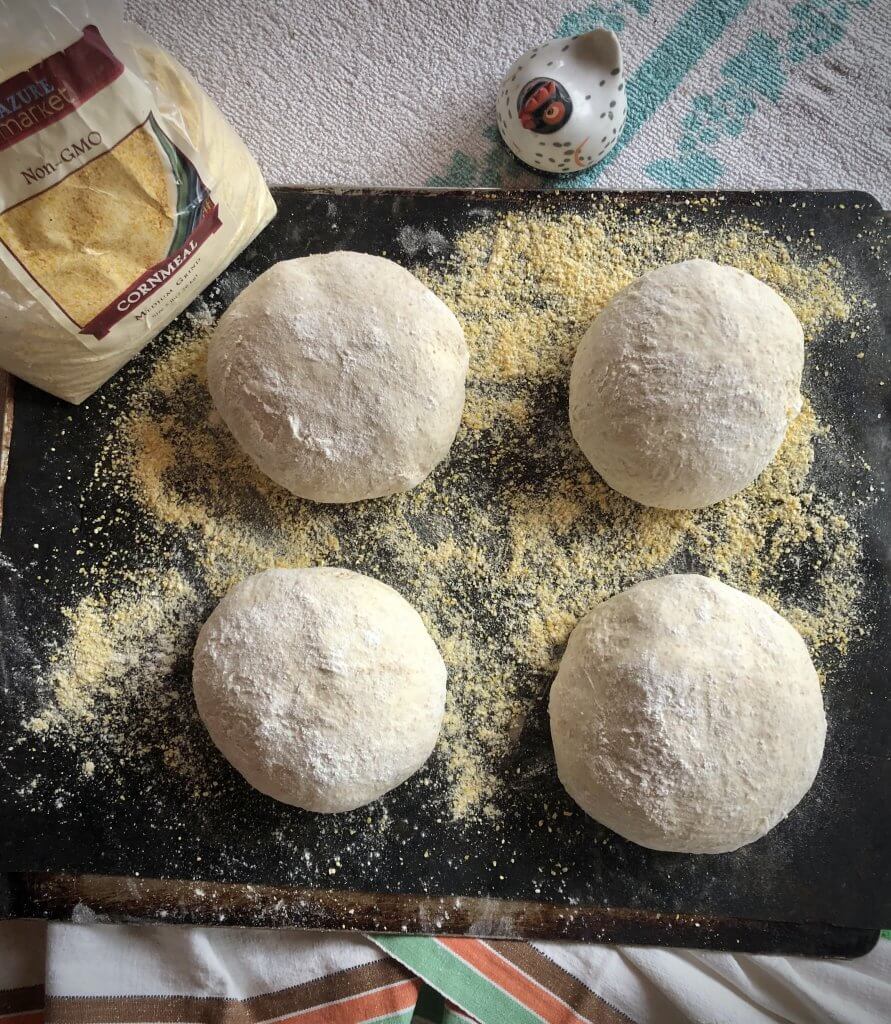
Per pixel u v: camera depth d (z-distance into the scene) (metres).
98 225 0.35
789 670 0.36
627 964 0.38
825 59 0.43
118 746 0.37
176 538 0.39
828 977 0.38
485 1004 0.38
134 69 0.34
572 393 0.38
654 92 0.43
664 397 0.35
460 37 0.43
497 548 0.39
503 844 0.37
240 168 0.37
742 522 0.39
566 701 0.36
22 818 0.37
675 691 0.34
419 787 0.38
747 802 0.35
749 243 0.40
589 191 0.40
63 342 0.36
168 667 0.38
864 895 0.37
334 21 0.43
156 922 0.36
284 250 0.40
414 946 0.37
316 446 0.36
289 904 0.37
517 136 0.41
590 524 0.39
